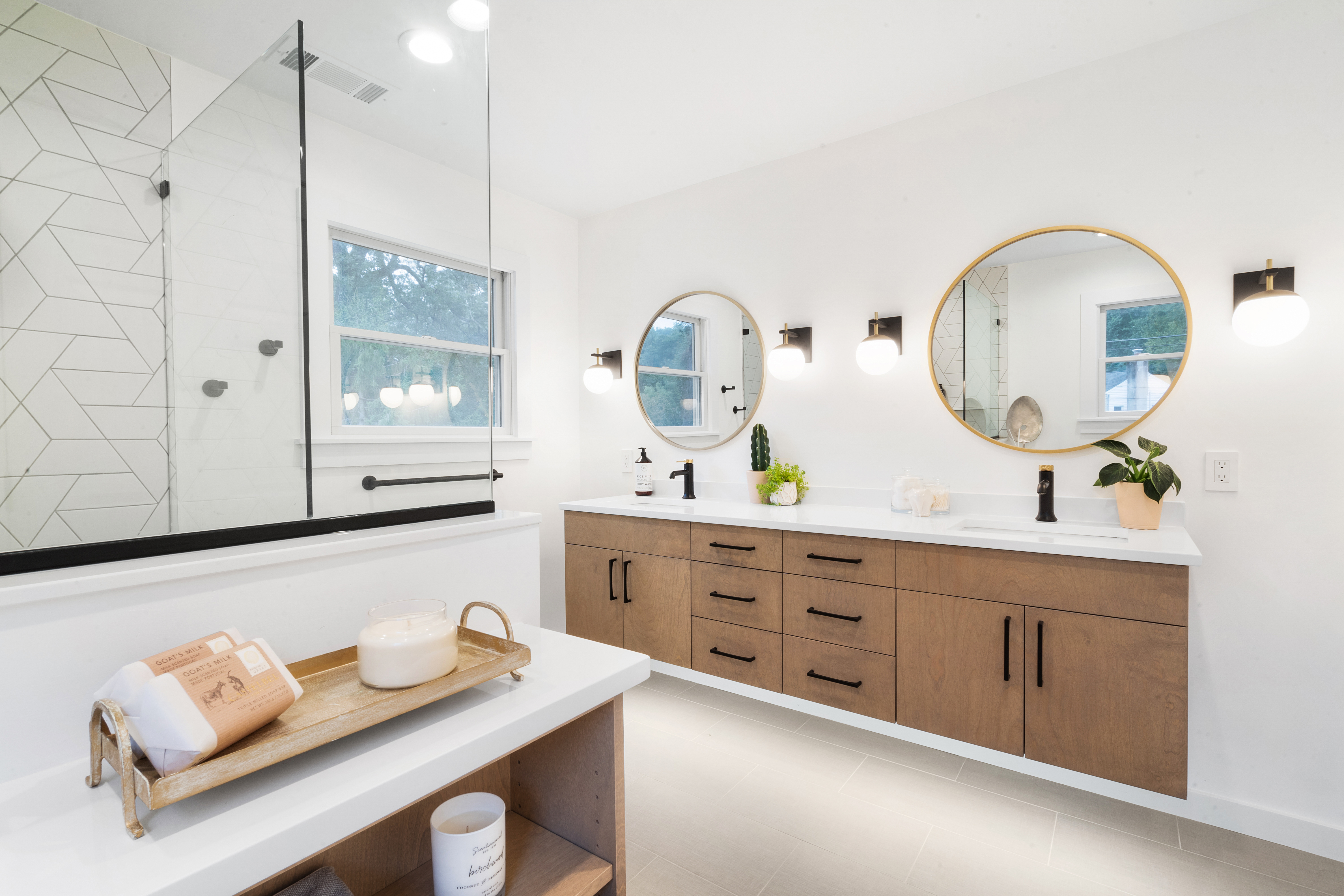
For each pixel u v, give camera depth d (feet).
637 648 8.96
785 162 9.32
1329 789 5.71
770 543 7.61
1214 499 6.30
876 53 6.81
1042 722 5.87
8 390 2.71
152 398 3.07
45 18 2.97
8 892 1.60
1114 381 6.85
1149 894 4.91
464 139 4.37
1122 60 6.79
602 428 11.48
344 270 3.76
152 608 2.49
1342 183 5.73
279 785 2.06
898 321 8.33
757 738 7.41
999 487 7.64
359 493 3.70
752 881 5.05
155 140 3.22
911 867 5.21
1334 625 5.75
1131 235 6.75
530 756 3.58
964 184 7.81
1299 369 5.92
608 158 9.30
